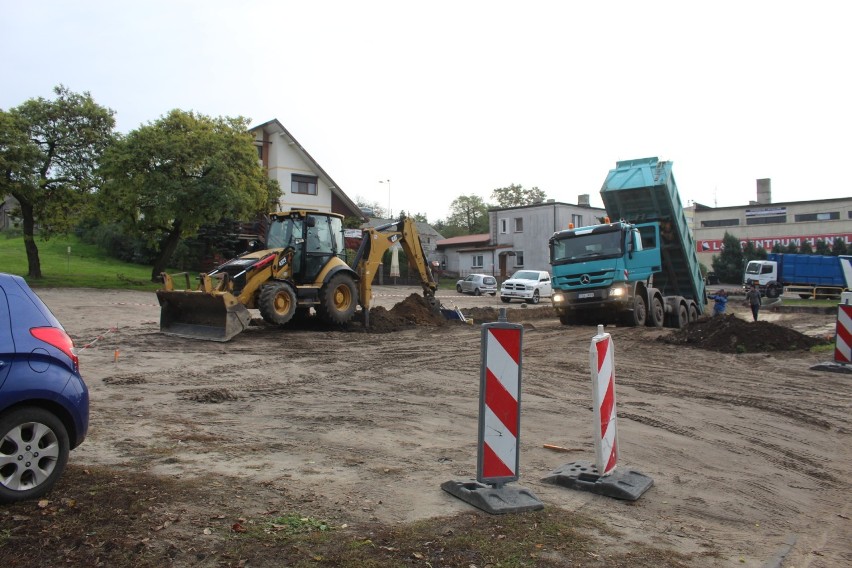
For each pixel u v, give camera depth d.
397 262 48.59
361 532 4.00
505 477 4.69
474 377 10.43
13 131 26.34
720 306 23.20
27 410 4.22
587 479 5.22
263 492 4.68
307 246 16.06
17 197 27.59
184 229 30.97
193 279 34.75
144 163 29.05
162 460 5.43
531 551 3.84
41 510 4.05
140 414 7.29
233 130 32.12
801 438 7.11
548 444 6.50
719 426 7.52
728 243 56.09
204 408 7.75
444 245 63.25
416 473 5.34
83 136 28.81
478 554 3.76
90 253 42.84
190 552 3.60
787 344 14.09
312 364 11.39
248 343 13.72
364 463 5.60
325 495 4.69
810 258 41.06
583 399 8.88
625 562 3.79
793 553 4.15
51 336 4.47
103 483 4.66
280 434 6.60
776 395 9.34
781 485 5.57
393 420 7.38
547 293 36.97
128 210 29.53
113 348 12.46
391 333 16.77
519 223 55.00
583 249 18.38
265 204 35.94
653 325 19.11
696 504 4.98
